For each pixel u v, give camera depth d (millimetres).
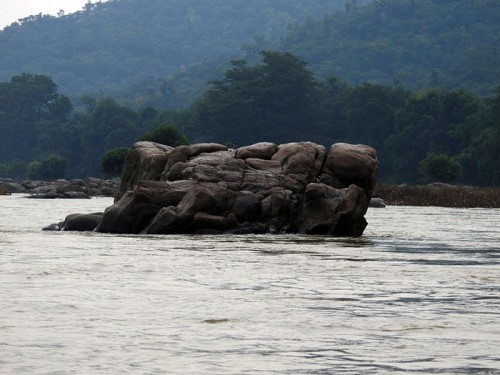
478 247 39250
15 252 31688
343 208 46281
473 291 21656
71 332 15031
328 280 23859
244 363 12852
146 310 17625
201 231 45719
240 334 15172
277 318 16922
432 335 15297
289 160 49875
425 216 74750
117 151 164625
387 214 78875
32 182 165875
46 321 16062
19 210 76188
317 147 50938
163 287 21578
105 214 46469
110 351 13539
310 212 47000
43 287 21016
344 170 49812
